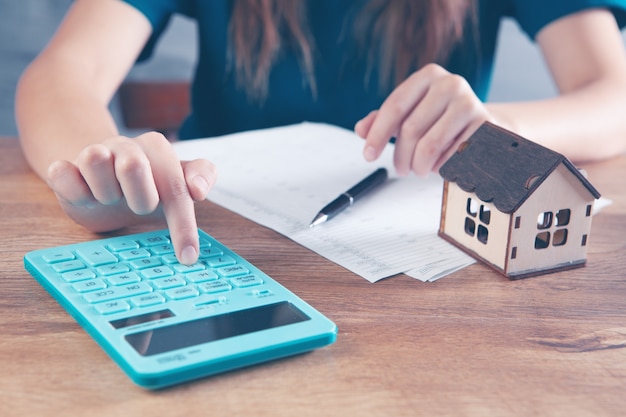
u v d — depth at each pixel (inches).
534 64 80.0
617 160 35.8
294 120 47.6
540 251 20.9
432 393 14.5
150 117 52.0
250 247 22.3
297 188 28.0
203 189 20.7
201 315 16.4
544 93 80.9
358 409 13.8
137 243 20.5
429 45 45.2
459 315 18.2
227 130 48.5
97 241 20.5
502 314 18.3
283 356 15.5
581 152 34.4
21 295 18.4
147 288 17.5
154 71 79.0
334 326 16.0
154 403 13.7
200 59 48.7
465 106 28.2
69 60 35.3
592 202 21.1
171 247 20.3
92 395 14.0
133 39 40.5
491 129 22.8
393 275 20.6
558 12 42.9
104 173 20.3
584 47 41.5
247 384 14.5
